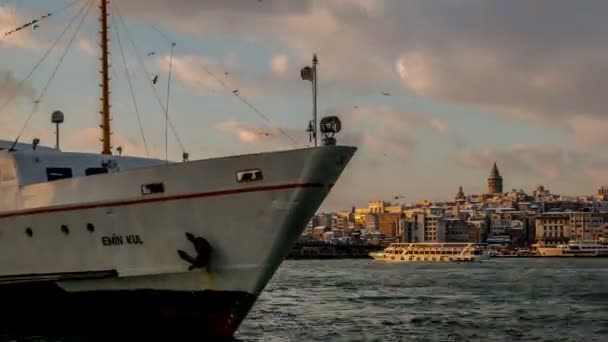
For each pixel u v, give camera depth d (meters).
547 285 88.69
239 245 29.34
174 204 29.69
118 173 30.58
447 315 50.41
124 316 31.69
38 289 33.16
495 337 39.69
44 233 32.53
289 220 28.62
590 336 40.50
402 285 88.25
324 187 28.70
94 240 31.44
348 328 41.97
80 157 35.16
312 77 29.08
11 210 33.34
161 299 30.86
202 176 29.19
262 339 36.31
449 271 143.38
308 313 50.12
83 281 32.03
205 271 29.92
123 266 31.02
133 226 30.50
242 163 28.59
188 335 31.06
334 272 137.50
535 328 43.62
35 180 33.53
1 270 34.16
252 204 28.77
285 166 28.17
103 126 36.66
